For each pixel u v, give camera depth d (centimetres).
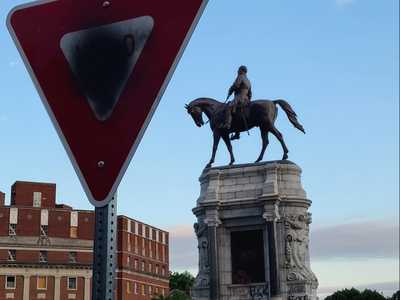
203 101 2897
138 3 337
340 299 7356
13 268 7938
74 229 8406
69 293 8144
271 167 2725
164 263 10175
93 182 329
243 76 2830
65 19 347
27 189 8512
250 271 2648
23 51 349
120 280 8725
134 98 331
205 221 2738
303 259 2650
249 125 2791
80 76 338
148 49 333
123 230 8925
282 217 2667
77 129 335
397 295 7969
